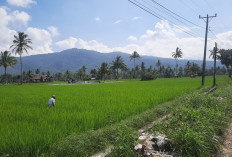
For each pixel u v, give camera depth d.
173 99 14.44
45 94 19.06
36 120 7.57
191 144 5.18
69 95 17.36
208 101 10.44
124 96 15.49
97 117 7.58
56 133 5.64
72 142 5.12
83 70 106.94
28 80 94.62
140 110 9.92
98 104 11.27
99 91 21.58
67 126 6.49
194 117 7.21
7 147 4.84
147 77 75.19
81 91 22.22
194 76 97.12
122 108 9.66
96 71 103.62
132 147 5.03
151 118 8.83
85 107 10.18
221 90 16.70
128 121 7.59
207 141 5.62
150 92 18.94
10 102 13.02
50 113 8.66
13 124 6.88
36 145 5.03
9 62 68.56
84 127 6.61
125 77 123.44
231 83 30.83
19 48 56.09
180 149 5.18
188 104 9.73
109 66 97.00
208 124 6.66
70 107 10.43
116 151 4.86
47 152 4.80
